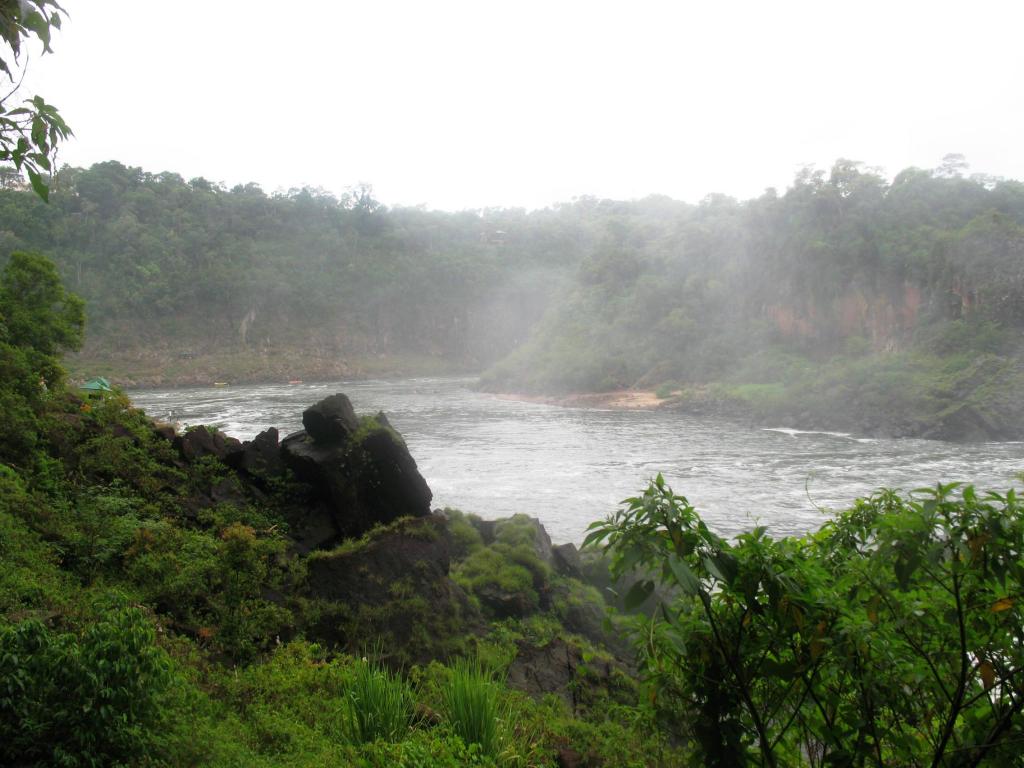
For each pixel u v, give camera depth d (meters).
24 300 20.22
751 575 3.47
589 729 7.88
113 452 14.12
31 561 8.66
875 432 51.22
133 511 12.15
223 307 119.62
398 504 14.86
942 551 3.08
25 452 12.66
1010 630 3.15
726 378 74.12
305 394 82.81
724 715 3.65
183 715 5.57
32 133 3.15
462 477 33.69
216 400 73.69
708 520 25.48
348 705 6.37
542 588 13.95
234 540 9.84
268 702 6.93
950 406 49.78
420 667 9.75
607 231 111.94
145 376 100.94
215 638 8.48
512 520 16.50
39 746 4.19
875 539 3.51
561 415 63.28
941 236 63.88
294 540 14.09
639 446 44.34
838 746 3.51
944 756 3.30
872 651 3.31
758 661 3.65
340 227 146.62
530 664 10.61
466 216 172.62
